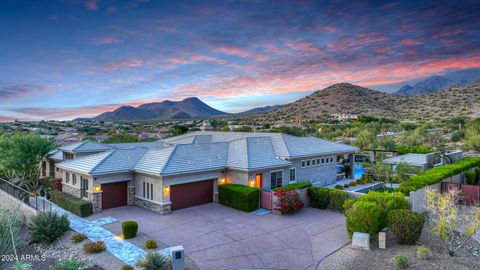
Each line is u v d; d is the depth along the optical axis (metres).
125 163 25.42
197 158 25.97
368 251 15.34
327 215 22.27
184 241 17.45
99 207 23.48
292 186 24.55
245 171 25.08
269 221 20.91
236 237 17.98
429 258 14.09
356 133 75.00
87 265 14.59
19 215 24.22
